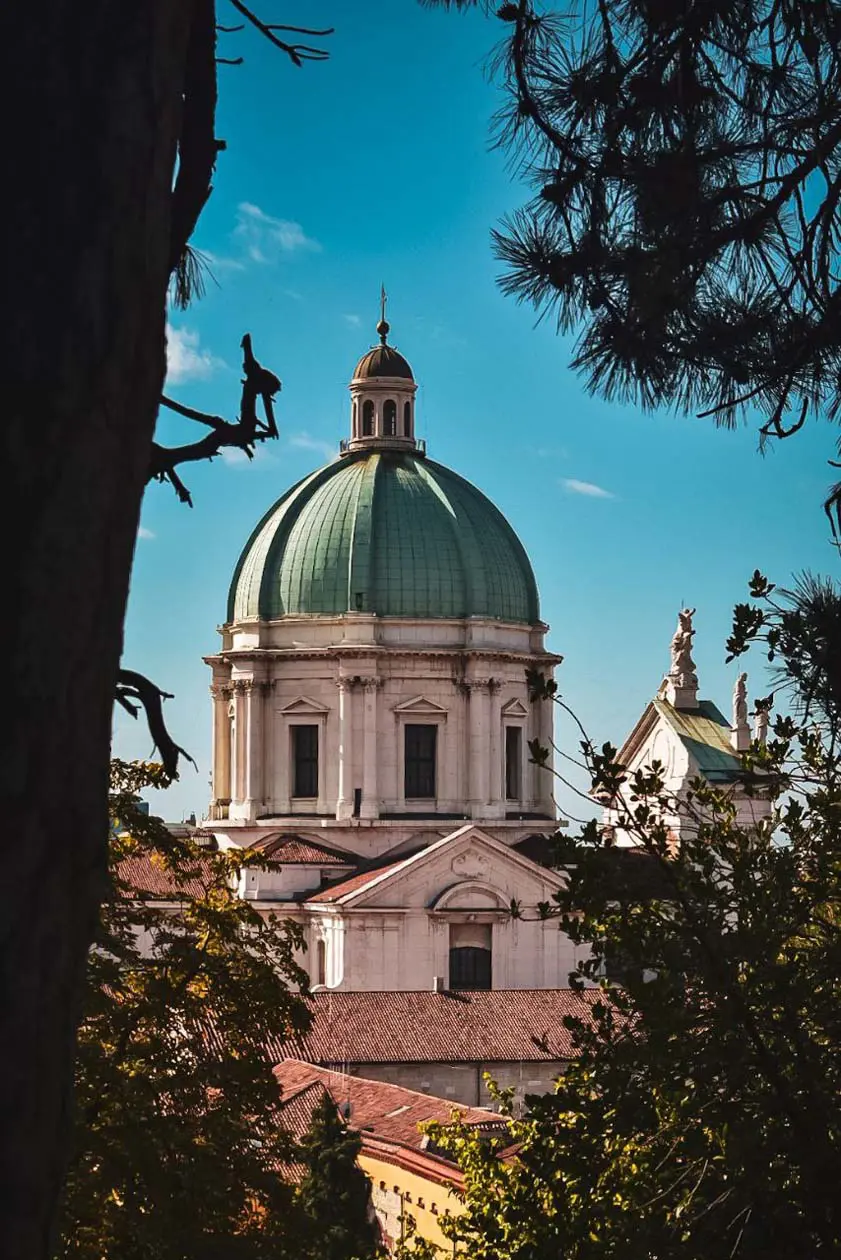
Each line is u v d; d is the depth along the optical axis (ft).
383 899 451.53
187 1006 146.72
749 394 67.05
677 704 458.50
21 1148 34.17
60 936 34.88
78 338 35.40
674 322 66.39
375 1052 351.05
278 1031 151.33
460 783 489.67
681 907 86.69
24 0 35.68
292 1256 140.46
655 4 64.69
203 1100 143.74
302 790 494.18
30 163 35.45
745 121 66.95
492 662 490.90
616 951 87.56
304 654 490.90
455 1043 356.18
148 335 36.68
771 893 86.63
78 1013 35.53
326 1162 224.33
